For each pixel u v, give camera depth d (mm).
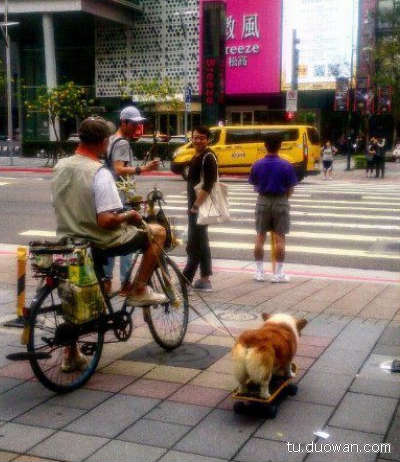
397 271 9484
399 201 18375
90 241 4750
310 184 25469
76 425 4043
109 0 45062
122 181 6770
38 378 4410
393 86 41531
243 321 6473
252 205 17344
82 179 4676
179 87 46312
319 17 45875
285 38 47094
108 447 3758
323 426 4047
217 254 10812
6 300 7277
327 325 6316
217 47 42688
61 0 43625
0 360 5223
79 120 49156
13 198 18891
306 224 14094
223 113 44562
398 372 4980
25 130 51781
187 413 4230
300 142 25703
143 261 5141
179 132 47438
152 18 48406
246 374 4117
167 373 4957
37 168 33344
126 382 4773
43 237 12508
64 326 4539
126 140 6781
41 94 40531
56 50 52000
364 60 44875
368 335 5969
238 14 48000
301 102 49062
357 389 4645
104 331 4918
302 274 9102
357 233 12906
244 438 3873
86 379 4746
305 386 4699
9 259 9992
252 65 48156
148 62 49031
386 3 44375
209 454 3676
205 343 5723
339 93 35875
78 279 4539
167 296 5422
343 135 52062
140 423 4078
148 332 6012
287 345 4289
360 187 23609
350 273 9258
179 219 14758
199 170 7527
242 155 26609
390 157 43688
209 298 7480
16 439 3855
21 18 46812
